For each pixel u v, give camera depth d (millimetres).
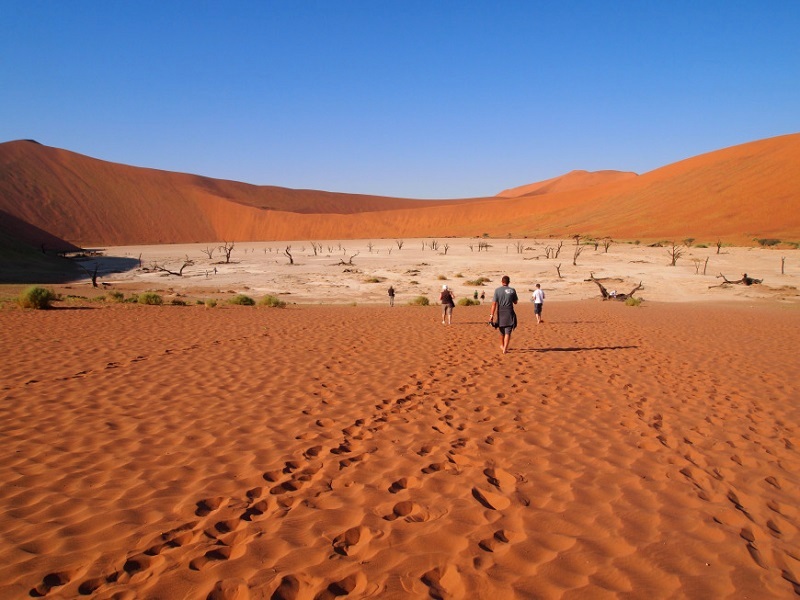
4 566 2951
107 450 4883
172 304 24766
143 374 8133
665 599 2717
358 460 4703
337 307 26000
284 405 6496
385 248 86875
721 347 11977
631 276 44312
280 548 3170
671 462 4746
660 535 3391
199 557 3061
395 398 6906
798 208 83750
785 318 19719
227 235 149125
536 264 54688
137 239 134000
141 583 2814
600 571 2963
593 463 4676
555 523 3527
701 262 52906
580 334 14359
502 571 2943
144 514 3615
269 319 16797
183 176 177375
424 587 2787
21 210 125375
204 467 4492
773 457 4949
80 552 3115
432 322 16797
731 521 3625
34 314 16641
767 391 7648
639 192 124125
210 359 9453
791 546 3316
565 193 162750
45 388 7152
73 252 81875
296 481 4207
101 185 146750
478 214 165750
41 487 4055
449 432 5539
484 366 9305
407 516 3629
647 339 13328
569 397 7148
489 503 3850
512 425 5801
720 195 99625
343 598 2697
